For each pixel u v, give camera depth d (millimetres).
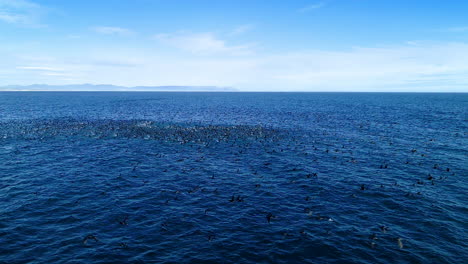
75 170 29812
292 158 35688
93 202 21797
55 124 62875
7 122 66312
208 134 51281
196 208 21047
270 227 18328
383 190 24828
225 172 29859
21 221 18516
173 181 26938
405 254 15500
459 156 36906
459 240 16938
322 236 17250
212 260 14797
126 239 16672
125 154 37000
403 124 67562
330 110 107938
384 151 39688
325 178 28000
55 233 17188
